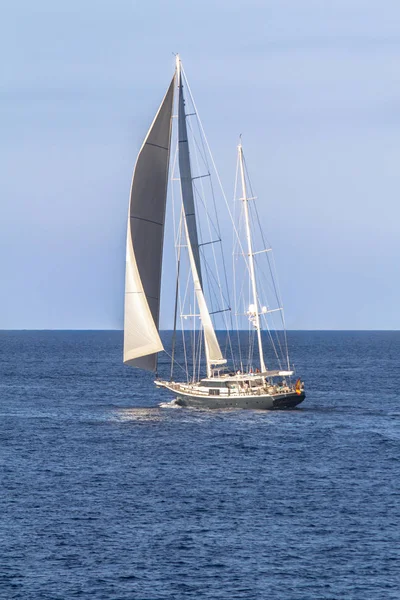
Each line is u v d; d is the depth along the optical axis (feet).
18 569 542.57
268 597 507.30
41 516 643.45
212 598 505.66
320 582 526.98
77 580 527.81
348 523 629.92
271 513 653.71
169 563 553.23
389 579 531.50
